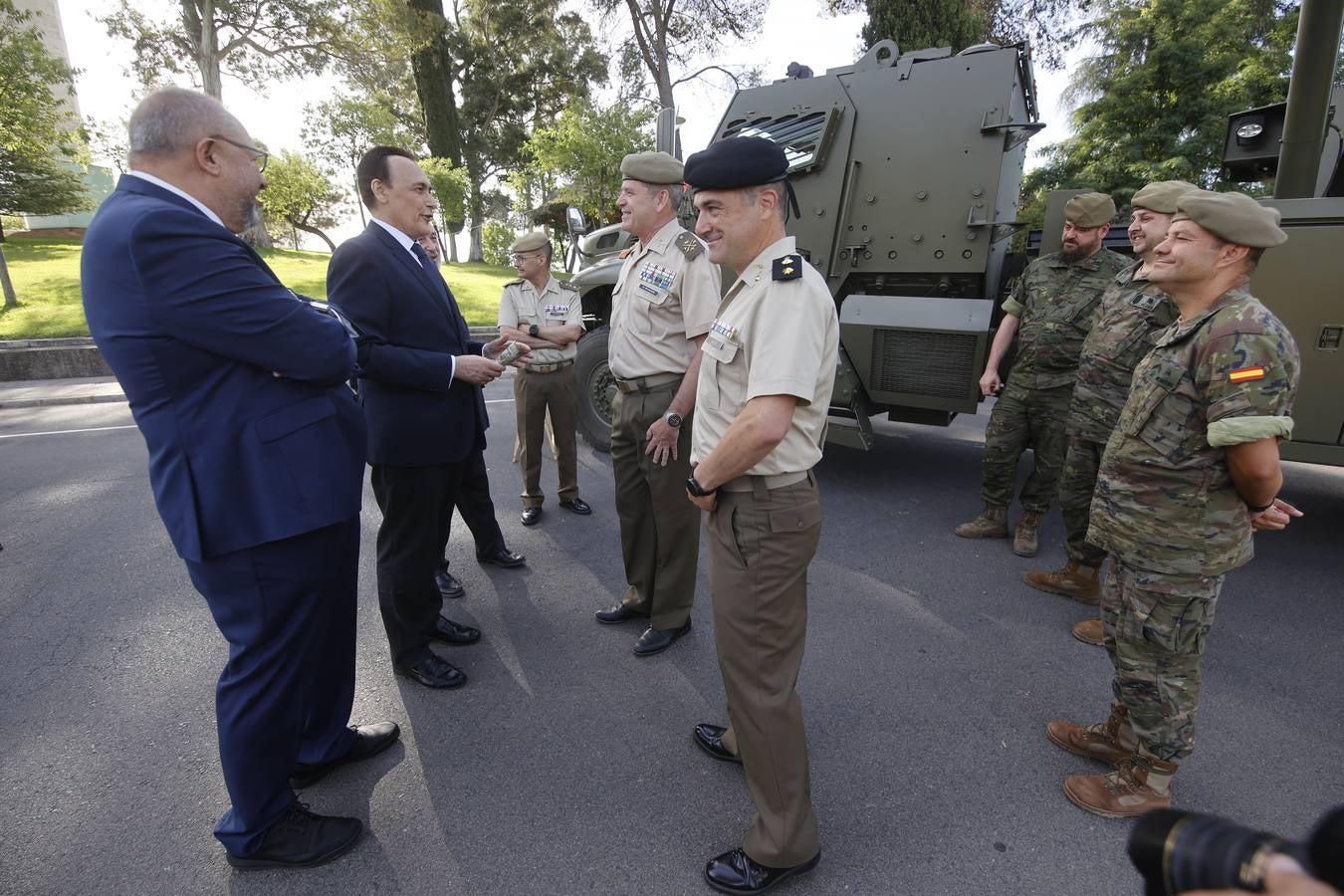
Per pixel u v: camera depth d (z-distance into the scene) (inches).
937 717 92.8
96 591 128.5
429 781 81.3
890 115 164.7
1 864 69.2
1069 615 120.0
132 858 70.2
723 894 65.9
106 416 291.0
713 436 66.4
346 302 86.3
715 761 84.7
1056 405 135.7
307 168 813.2
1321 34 149.0
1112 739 83.2
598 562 142.3
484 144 1209.4
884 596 126.6
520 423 162.4
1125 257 132.8
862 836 73.2
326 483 65.9
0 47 386.6
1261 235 66.2
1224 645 111.0
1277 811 77.1
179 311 56.3
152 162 59.1
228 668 66.1
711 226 62.1
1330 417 124.0
